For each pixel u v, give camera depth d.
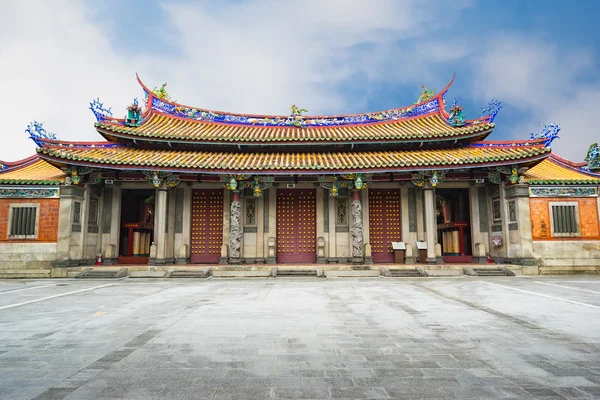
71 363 6.52
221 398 5.09
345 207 26.03
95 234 24.14
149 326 9.18
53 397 5.12
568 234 22.50
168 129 25.78
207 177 24.84
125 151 23.84
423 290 15.60
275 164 22.80
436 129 25.44
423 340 7.92
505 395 5.17
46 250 21.69
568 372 6.05
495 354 6.98
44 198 22.09
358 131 27.27
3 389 5.39
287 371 6.11
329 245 25.41
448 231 28.03
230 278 20.81
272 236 25.45
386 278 20.47
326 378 5.81
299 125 28.61
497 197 24.23
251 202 25.92
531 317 10.18
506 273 21.45
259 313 10.73
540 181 22.70
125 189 26.61
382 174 25.19
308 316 10.32
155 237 22.98
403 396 5.14
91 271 21.23
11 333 8.56
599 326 9.16
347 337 8.16
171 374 5.98
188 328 8.96
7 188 22.06
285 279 20.31
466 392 5.27
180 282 19.02
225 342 7.77
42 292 15.33
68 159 20.73
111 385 5.54
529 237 22.19
